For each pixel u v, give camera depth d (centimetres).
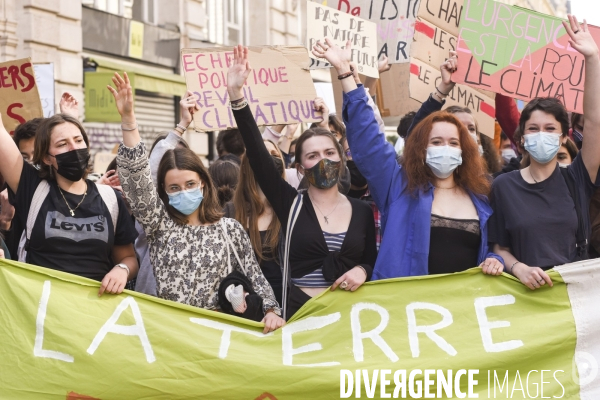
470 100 586
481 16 493
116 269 375
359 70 531
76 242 372
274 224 439
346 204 402
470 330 377
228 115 461
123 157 375
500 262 385
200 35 1777
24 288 364
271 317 380
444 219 385
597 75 395
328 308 379
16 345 359
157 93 1642
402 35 594
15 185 376
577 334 376
